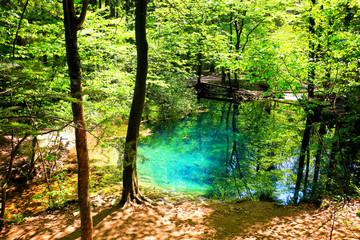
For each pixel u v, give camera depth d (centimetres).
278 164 1059
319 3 1000
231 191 809
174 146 1262
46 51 650
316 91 745
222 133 1490
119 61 1178
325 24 1014
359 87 734
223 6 1627
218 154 1171
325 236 472
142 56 616
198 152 1192
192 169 995
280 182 888
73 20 338
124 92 766
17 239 489
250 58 722
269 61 678
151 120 1692
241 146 1277
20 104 477
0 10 513
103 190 748
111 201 673
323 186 805
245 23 2361
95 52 878
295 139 1323
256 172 979
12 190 721
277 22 2775
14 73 234
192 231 535
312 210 650
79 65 351
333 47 771
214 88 2761
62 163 878
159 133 1456
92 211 615
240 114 1942
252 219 602
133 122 633
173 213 626
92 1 1045
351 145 1066
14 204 653
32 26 608
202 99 2503
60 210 630
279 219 598
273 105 2167
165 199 725
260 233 525
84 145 365
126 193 658
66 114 622
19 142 446
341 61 723
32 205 652
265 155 1157
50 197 639
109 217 584
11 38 625
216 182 883
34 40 672
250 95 2455
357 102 820
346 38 795
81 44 794
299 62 705
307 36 1131
